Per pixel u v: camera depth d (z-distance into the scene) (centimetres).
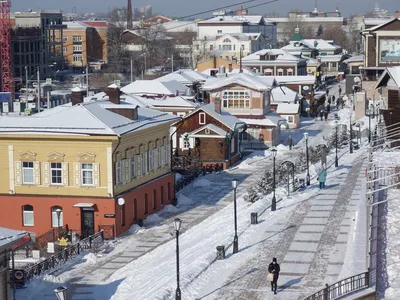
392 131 9138
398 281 5003
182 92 16250
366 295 4672
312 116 19225
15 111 14788
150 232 8244
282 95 17412
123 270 6675
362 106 16575
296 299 5156
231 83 14500
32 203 8212
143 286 5869
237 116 14462
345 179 9662
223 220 8062
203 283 5672
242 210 8419
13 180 8275
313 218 7512
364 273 4822
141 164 8869
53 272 6775
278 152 13788
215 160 12356
